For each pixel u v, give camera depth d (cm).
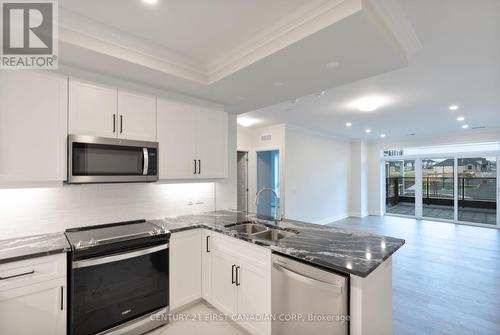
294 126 611
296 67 219
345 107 432
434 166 755
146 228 247
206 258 264
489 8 172
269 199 690
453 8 172
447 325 242
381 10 163
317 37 170
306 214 650
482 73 286
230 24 189
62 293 183
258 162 665
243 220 288
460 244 505
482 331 232
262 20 185
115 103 233
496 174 651
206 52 234
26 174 188
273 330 189
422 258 425
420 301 286
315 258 162
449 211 728
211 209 353
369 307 154
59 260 183
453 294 302
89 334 193
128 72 235
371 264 152
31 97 191
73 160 206
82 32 188
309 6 165
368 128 636
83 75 230
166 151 267
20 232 213
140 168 244
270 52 195
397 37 190
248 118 524
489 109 441
